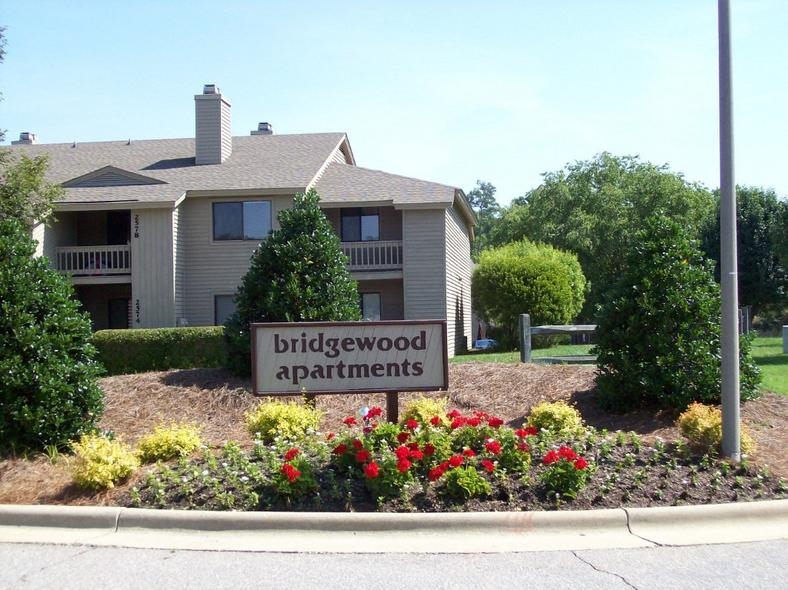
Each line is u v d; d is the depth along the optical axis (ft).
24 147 98.58
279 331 31.19
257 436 29.09
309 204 44.73
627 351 36.22
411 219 81.51
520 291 88.48
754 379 35.68
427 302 81.15
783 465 27.07
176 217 79.25
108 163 90.63
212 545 21.20
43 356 30.07
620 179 151.64
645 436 31.24
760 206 139.85
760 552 20.36
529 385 42.04
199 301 80.79
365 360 31.22
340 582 18.31
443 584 18.15
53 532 22.52
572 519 22.16
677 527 22.36
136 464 26.27
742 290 139.44
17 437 29.50
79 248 79.46
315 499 23.54
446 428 28.12
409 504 23.26
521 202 197.88
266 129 106.22
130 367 60.95
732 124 27.22
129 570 19.29
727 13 27.25
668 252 36.35
